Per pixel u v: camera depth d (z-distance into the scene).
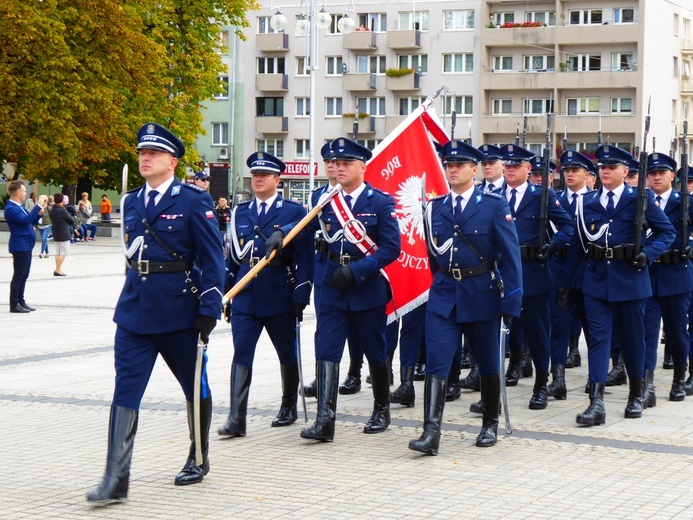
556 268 11.95
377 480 7.73
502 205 8.77
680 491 7.47
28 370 12.59
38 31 37.53
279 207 9.48
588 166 13.92
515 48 70.81
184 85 47.88
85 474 7.84
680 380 11.39
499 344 8.89
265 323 9.46
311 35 39.47
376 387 9.45
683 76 73.88
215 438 9.12
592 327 10.13
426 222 8.98
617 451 8.73
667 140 71.88
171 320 7.36
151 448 8.70
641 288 10.17
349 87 71.69
